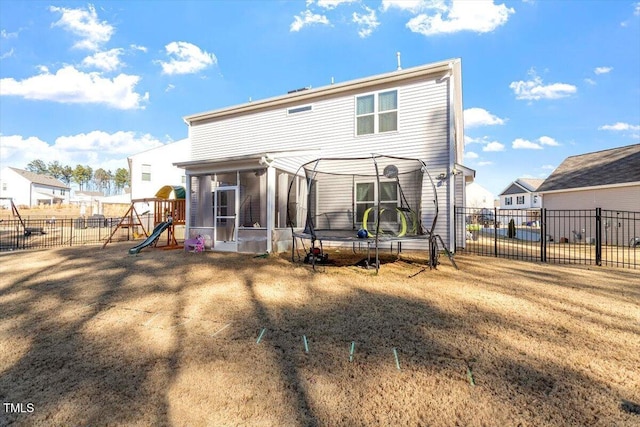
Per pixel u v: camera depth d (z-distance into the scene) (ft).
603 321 11.49
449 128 28.96
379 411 6.56
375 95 32.30
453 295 14.98
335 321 11.69
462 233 33.40
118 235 52.44
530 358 8.73
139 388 7.45
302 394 7.16
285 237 30.45
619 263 24.11
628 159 46.60
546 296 14.75
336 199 33.01
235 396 7.11
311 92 34.78
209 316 12.25
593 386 7.38
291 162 31.12
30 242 41.75
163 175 67.26
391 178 29.27
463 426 6.10
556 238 49.24
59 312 12.80
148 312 12.75
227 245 29.81
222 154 41.45
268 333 10.59
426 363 8.50
